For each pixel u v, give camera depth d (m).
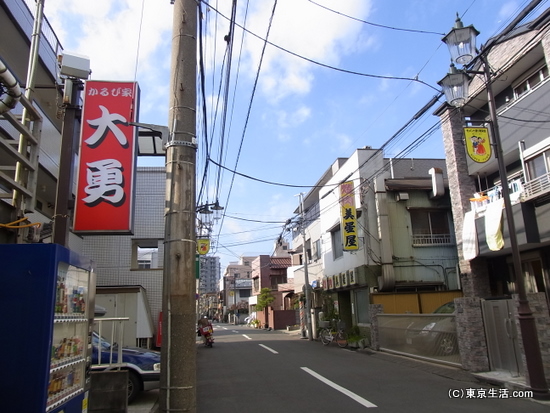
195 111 5.20
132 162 7.93
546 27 10.86
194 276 4.73
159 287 18.11
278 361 13.75
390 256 17.59
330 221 23.44
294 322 37.41
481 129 10.85
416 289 18.12
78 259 4.68
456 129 15.34
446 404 7.28
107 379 6.39
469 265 14.31
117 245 18.33
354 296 20.11
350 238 18.03
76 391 4.59
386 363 12.63
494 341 9.58
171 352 4.47
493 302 9.59
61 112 8.40
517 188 11.96
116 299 16.09
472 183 14.95
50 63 13.30
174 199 4.84
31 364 3.71
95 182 7.77
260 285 48.50
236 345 21.06
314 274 27.62
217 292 89.12
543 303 8.09
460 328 10.30
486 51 8.27
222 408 7.58
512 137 12.74
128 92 8.26
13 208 6.03
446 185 18.80
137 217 18.66
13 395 3.64
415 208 18.53
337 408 7.21
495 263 14.23
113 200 7.73
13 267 3.88
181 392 4.39
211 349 19.42
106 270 18.02
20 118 7.00
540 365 7.55
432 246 18.44
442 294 16.80
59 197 7.15
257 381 10.16
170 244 4.73
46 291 3.86
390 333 14.82
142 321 16.09
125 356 8.59
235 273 73.81
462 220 14.66
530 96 12.10
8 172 10.37
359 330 18.33
